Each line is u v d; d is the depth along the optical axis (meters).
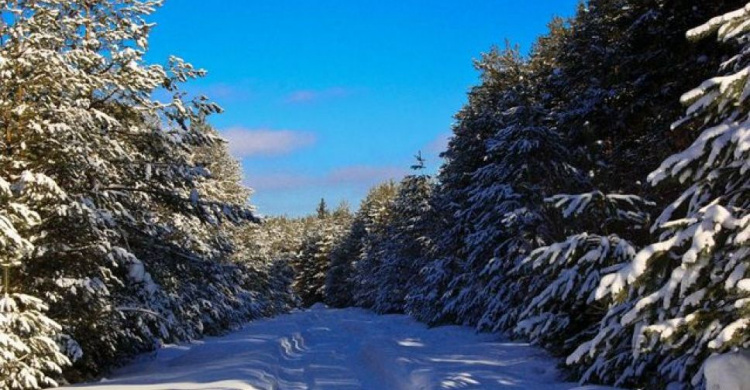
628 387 7.34
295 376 11.90
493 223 18.34
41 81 9.87
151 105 12.24
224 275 14.44
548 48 26.05
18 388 8.59
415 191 34.44
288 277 50.16
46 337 8.77
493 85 26.69
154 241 12.77
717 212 4.41
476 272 20.92
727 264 4.41
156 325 12.50
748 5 4.35
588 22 17.56
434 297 24.14
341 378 11.56
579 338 9.03
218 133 32.59
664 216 5.27
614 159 14.76
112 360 12.34
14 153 10.12
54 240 10.20
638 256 4.76
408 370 10.86
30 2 10.18
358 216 65.00
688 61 12.51
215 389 8.44
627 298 5.08
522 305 13.17
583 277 7.79
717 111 4.75
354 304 63.47
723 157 4.68
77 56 10.19
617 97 14.80
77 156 10.11
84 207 9.53
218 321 23.25
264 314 38.22
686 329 4.66
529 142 15.76
